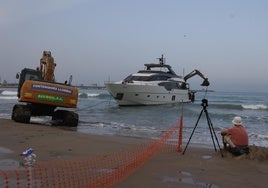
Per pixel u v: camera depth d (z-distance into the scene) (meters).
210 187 6.45
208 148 10.61
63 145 10.16
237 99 75.69
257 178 7.17
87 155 8.87
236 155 9.21
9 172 6.63
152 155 9.16
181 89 36.25
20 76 16.89
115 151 9.59
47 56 17.70
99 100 51.81
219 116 26.27
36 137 11.35
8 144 9.95
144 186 6.28
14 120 15.68
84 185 6.08
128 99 32.31
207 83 14.30
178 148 9.88
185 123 20.72
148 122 20.53
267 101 63.50
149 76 33.97
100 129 16.11
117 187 6.14
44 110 16.30
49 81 16.47
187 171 7.54
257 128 19.70
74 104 15.84
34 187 5.78
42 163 7.62
